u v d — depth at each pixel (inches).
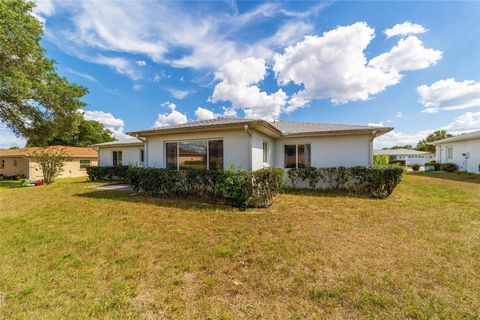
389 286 96.9
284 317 80.2
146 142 350.9
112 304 86.9
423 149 1612.9
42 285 99.7
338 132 339.0
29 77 481.7
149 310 84.0
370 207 242.4
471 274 105.8
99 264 119.6
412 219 196.2
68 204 267.7
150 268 115.0
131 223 189.8
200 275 108.3
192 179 278.1
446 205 250.2
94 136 1370.6
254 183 237.8
